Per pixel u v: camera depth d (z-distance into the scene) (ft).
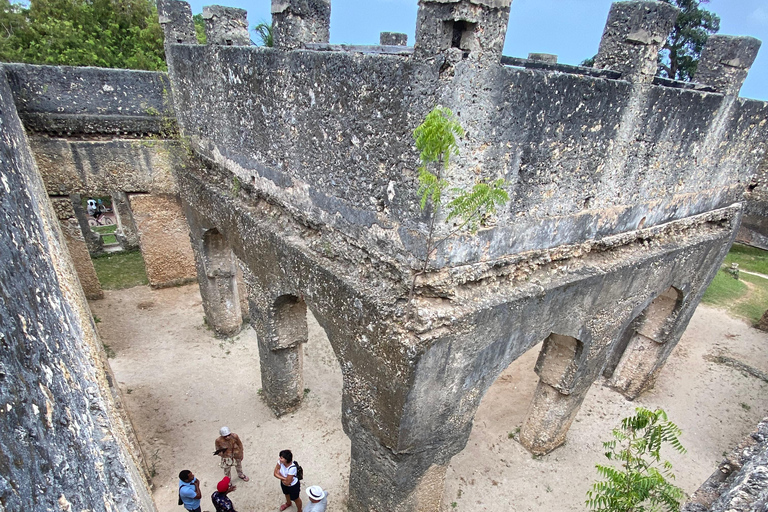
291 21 19.77
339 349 19.67
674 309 29.84
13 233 8.69
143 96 37.73
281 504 24.89
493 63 13.41
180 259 45.44
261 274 24.67
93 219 75.10
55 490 5.31
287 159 20.81
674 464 28.78
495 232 16.67
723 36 22.71
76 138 36.60
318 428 30.07
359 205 17.35
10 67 32.78
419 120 13.80
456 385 18.25
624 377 34.53
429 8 12.56
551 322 20.31
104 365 17.83
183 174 32.14
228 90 23.67
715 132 23.30
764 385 36.68
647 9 17.40
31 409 5.66
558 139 16.57
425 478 21.18
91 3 68.49
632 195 21.39
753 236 53.06
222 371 34.96
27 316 7.16
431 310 15.89
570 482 27.32
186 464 26.81
